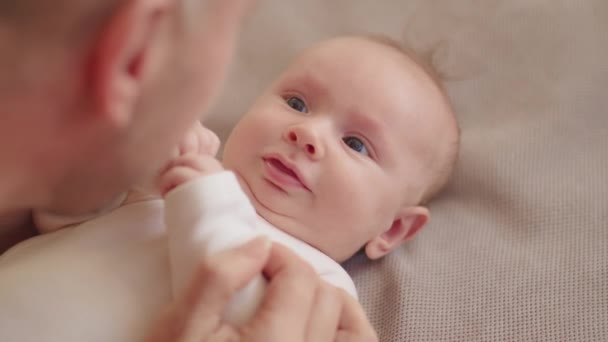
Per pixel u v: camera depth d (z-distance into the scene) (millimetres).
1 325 650
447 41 1256
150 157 423
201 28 375
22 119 346
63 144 368
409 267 984
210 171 708
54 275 672
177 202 671
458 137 1091
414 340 896
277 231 899
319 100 980
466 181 1099
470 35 1251
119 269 683
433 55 1237
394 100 985
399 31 1299
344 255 970
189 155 722
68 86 342
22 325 650
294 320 578
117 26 324
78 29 327
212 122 1189
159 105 384
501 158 1095
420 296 937
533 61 1196
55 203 434
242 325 610
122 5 325
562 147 1088
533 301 910
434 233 1043
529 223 1007
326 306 611
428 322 910
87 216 720
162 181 715
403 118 988
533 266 947
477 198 1077
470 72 1218
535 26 1223
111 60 328
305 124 930
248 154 929
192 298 564
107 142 381
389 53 1043
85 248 694
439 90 1068
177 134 421
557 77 1166
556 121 1116
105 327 652
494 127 1157
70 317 652
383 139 972
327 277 856
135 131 387
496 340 884
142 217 720
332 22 1321
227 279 564
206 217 664
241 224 681
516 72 1199
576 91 1138
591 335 868
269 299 594
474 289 939
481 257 980
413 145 1002
